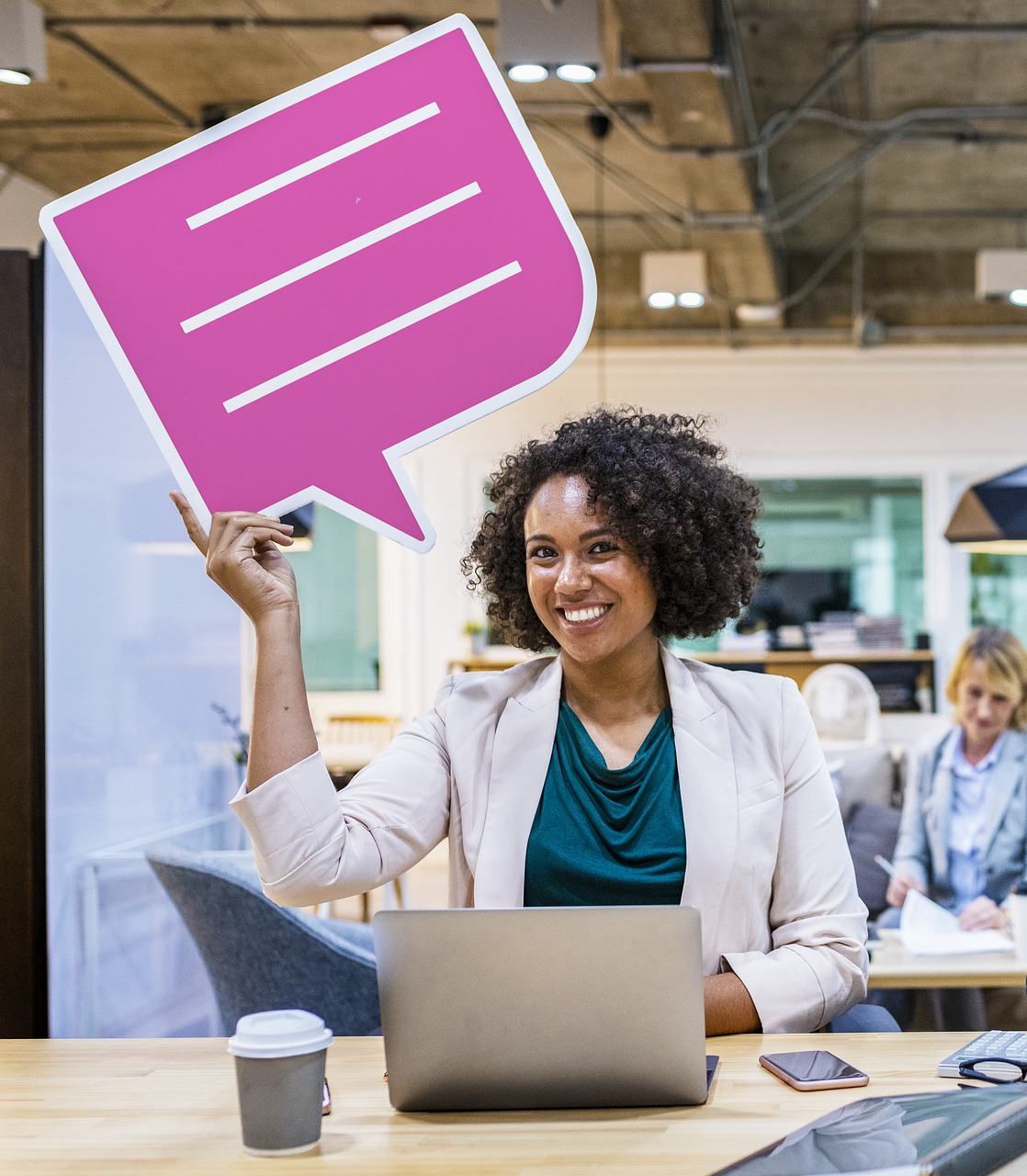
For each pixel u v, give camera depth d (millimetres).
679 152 5727
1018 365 8547
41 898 2656
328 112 1576
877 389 8641
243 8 5094
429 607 8594
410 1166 1117
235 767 3834
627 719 1705
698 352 8727
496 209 1563
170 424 1558
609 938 1227
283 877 1422
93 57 5473
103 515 2971
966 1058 1333
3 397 2678
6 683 2656
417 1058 1249
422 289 1565
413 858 1624
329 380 1559
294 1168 1120
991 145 6832
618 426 1730
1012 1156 1063
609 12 4949
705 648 8203
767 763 1663
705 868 1592
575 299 1554
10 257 2693
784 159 7062
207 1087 1352
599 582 1601
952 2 5258
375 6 5070
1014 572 8578
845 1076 1308
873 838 3727
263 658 1448
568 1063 1240
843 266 8625
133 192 1579
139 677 3154
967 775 3590
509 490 1803
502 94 1568
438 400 1557
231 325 1564
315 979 2537
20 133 6352
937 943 2787
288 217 1572
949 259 8562
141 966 3100
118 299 1571
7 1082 1375
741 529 1787
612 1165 1104
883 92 6219
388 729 8062
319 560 8695
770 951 1655
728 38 4914
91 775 2875
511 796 1651
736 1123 1201
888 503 8672
